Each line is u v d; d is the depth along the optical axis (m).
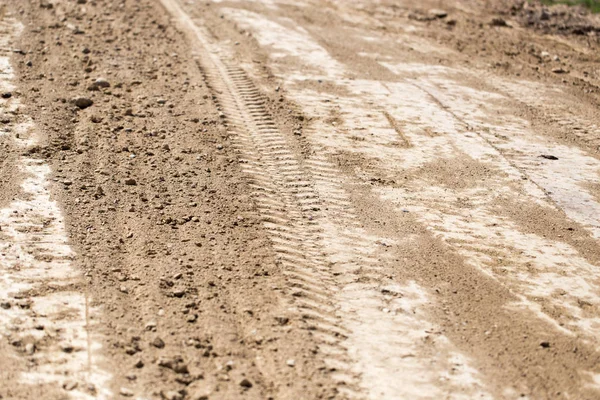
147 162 13.42
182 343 8.94
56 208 11.67
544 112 16.83
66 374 8.32
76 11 22.19
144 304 9.60
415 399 8.32
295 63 19.05
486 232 11.82
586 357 9.10
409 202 12.66
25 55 18.25
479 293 10.27
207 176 13.08
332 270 10.63
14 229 11.02
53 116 14.90
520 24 23.94
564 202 12.86
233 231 11.45
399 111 16.41
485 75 19.05
